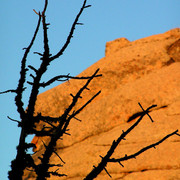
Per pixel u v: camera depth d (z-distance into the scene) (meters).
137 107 56.03
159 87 56.84
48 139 60.72
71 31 7.54
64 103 68.06
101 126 58.25
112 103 59.19
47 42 7.31
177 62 65.69
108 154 6.94
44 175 6.98
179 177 41.00
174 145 46.00
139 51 68.56
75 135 59.41
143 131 50.34
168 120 50.59
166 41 70.38
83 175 49.91
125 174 44.81
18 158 6.85
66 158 53.88
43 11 7.36
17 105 7.06
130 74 65.94
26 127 7.00
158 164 43.66
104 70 67.44
